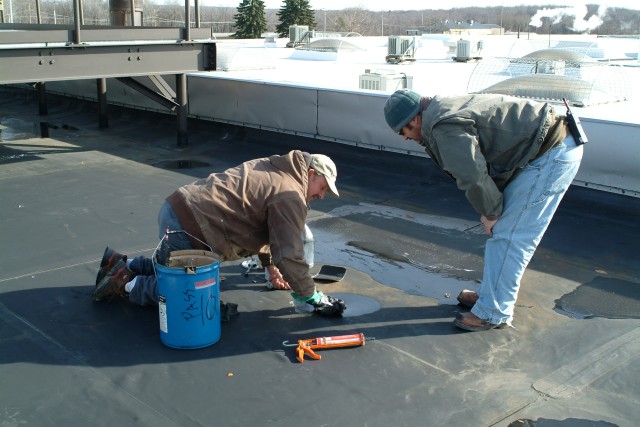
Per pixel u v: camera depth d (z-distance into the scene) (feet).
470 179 9.61
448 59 57.47
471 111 9.74
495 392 9.16
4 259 14.03
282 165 10.57
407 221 17.57
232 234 10.50
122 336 10.63
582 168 18.37
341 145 24.72
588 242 15.72
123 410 8.58
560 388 9.30
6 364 9.67
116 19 33.78
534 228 10.44
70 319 11.19
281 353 10.19
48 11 87.97
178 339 10.11
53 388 9.07
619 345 10.61
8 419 8.32
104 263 11.78
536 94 27.25
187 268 9.70
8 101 40.29
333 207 18.84
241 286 12.77
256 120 27.84
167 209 10.50
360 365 9.86
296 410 8.64
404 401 8.89
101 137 29.81
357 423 8.38
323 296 11.31
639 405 8.90
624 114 22.33
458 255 14.94
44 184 20.75
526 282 13.28
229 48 43.06
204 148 27.43
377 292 12.75
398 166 22.72
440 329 11.13
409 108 10.11
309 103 25.40
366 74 29.27
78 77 23.82
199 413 8.54
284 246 10.20
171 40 26.25
